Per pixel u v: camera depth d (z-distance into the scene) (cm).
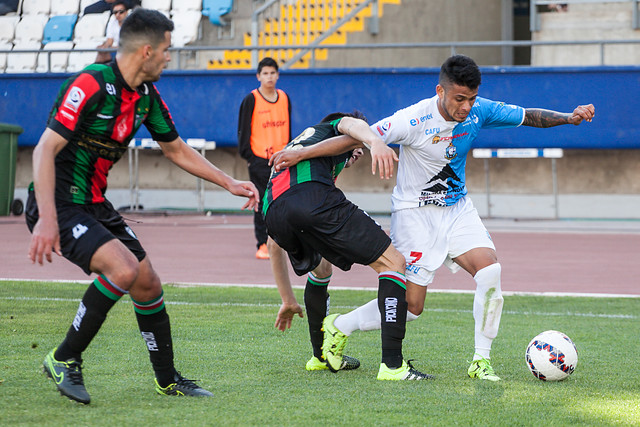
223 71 2411
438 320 956
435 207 692
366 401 581
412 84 2312
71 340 552
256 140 1440
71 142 549
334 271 1405
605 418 542
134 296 579
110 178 2661
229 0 2750
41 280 1241
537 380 661
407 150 686
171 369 595
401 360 660
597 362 738
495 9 2975
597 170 2388
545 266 1452
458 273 1402
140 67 546
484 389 625
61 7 2881
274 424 516
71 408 549
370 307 682
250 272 1362
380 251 643
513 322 953
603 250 1664
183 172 2606
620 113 2238
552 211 2411
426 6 2872
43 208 518
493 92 2278
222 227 2083
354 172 2520
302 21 2780
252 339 826
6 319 909
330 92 2350
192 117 2430
